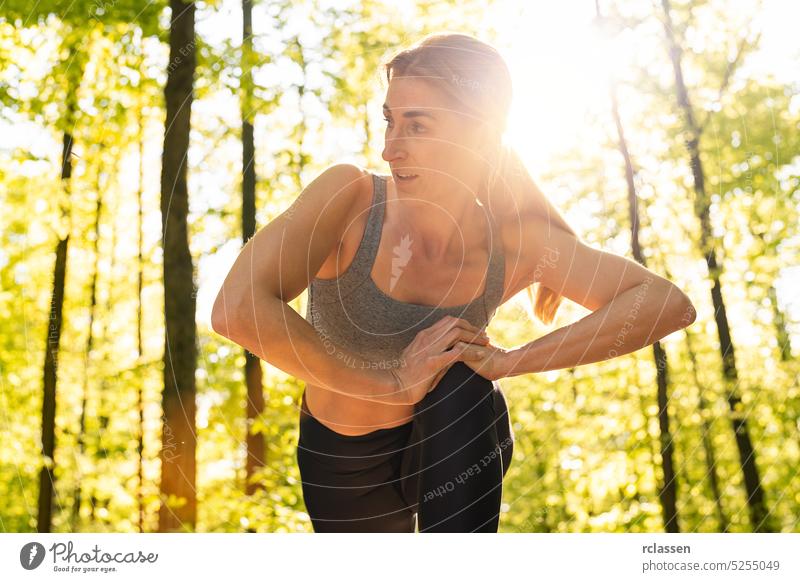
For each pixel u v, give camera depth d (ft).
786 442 21.75
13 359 19.66
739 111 17.47
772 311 19.81
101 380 17.44
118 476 14.84
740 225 18.42
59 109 13.67
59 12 13.05
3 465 19.10
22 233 16.47
